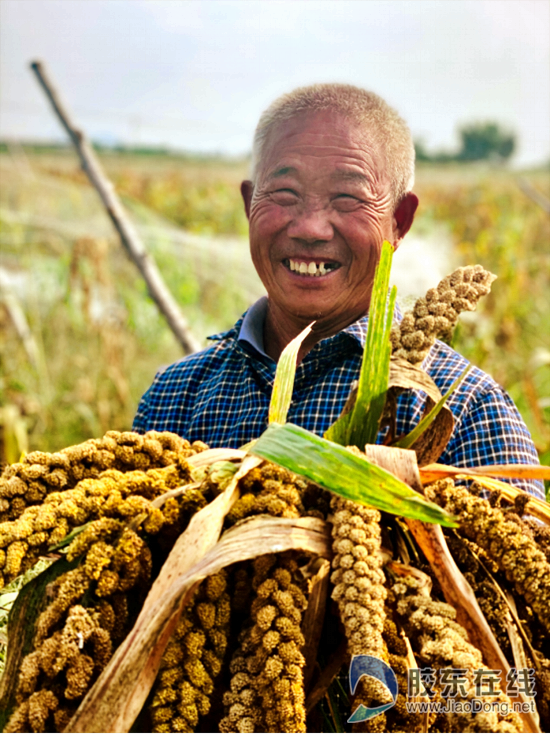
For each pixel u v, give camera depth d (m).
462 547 1.11
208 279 7.79
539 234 12.24
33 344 5.17
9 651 1.07
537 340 6.44
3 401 4.83
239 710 1.00
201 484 1.12
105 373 5.43
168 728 0.99
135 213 10.52
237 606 1.08
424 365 1.72
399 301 1.90
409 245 6.89
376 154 1.77
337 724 1.15
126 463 1.19
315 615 1.08
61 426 5.06
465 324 4.92
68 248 7.74
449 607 0.99
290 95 1.81
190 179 21.41
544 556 1.06
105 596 1.03
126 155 32.66
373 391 1.18
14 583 1.35
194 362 2.08
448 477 1.15
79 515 1.07
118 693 0.95
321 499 1.12
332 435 1.20
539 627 1.12
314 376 1.78
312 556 1.09
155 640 0.97
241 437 1.84
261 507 1.07
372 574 0.96
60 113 4.39
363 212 1.76
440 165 36.31
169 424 2.04
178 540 1.03
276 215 1.78
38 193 10.27
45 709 0.96
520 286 6.78
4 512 1.12
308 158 1.75
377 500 0.99
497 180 24.16
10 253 7.17
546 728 1.08
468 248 9.56
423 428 1.19
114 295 6.25
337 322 1.85
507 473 1.12
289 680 0.98
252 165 1.90
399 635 1.09
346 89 1.80
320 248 1.76
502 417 1.65
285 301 1.83
